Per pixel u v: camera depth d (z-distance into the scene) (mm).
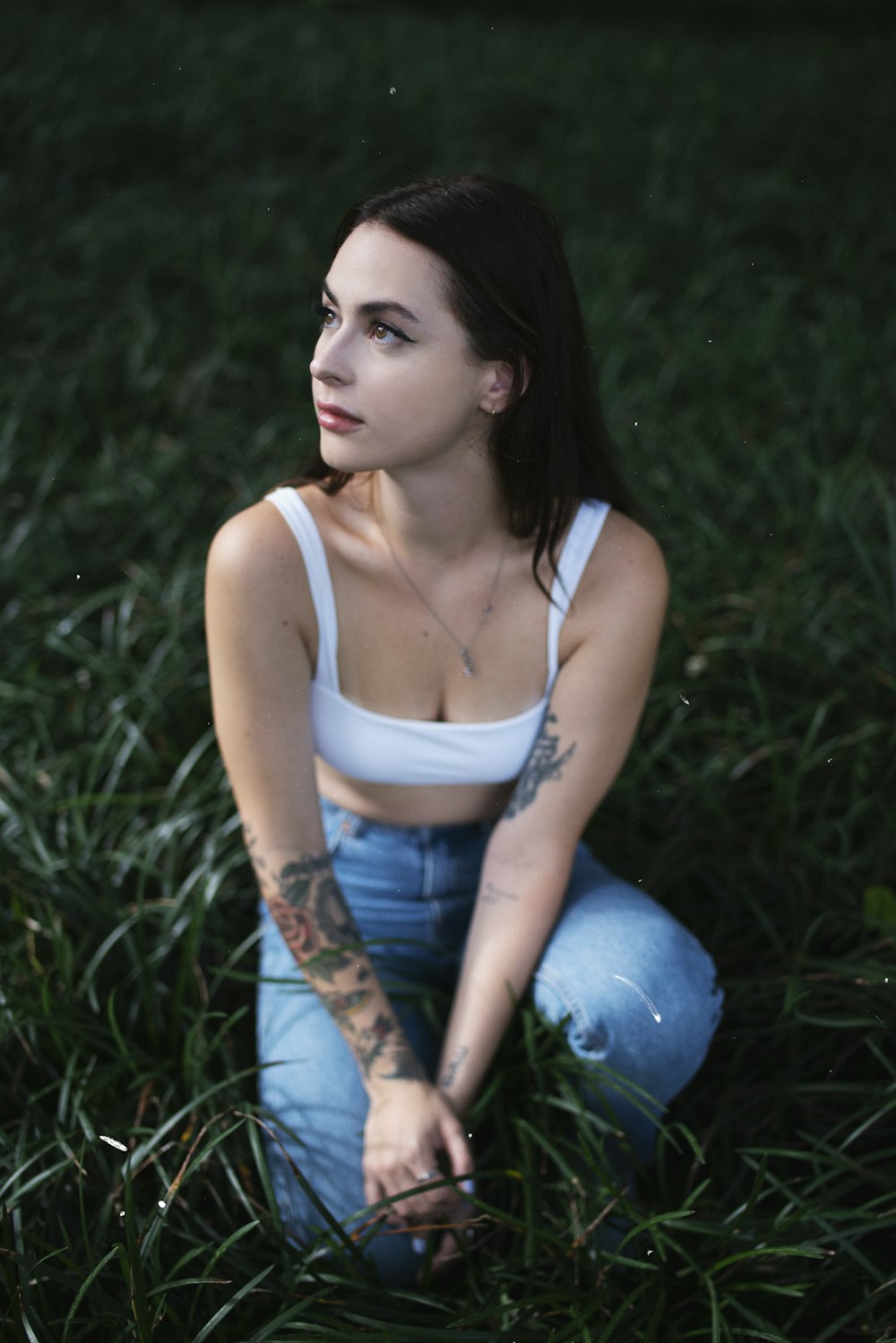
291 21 6504
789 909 2227
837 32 7387
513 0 7574
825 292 4273
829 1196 1680
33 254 4109
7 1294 1609
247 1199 1683
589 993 1645
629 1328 1586
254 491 3164
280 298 3973
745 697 2684
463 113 5348
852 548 3006
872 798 2396
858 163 5188
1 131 4688
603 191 4848
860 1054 2008
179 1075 1925
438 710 1703
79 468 3291
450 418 1430
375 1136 1641
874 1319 1672
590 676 1660
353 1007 1676
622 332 3869
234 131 4980
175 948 2121
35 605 2834
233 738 1640
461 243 1345
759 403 3652
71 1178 1740
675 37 7047
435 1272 1717
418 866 1829
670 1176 1861
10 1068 1893
